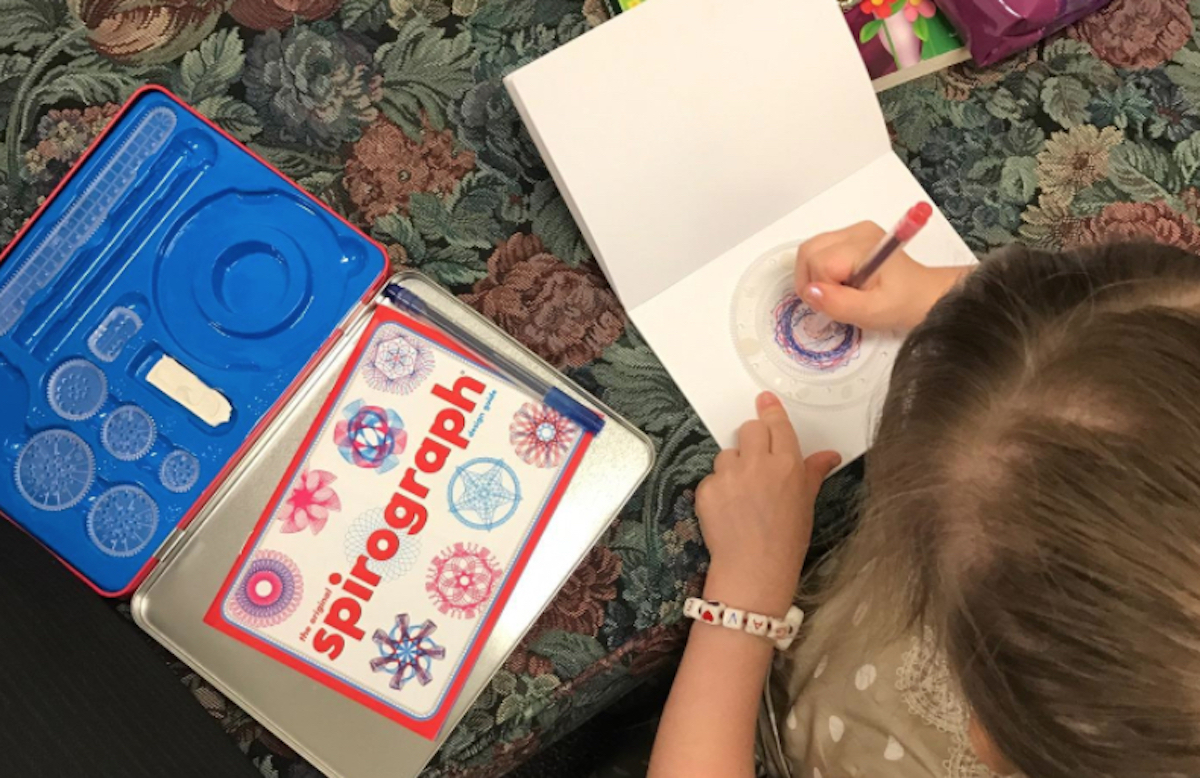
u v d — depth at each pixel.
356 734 0.53
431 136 0.59
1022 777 0.40
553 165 0.54
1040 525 0.32
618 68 0.53
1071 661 0.32
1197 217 0.60
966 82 0.62
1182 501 0.30
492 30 0.61
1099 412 0.32
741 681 0.51
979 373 0.35
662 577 0.55
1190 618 0.30
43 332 0.55
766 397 0.56
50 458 0.54
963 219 0.60
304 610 0.54
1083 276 0.36
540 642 0.54
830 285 0.54
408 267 0.58
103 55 0.59
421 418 0.56
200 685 0.53
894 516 0.36
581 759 0.75
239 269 0.56
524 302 0.58
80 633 0.47
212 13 0.59
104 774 0.41
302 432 0.56
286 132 0.59
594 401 0.57
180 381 0.55
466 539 0.55
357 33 0.60
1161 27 0.63
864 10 0.60
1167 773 0.32
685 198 0.56
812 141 0.57
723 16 0.53
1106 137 0.61
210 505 0.55
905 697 0.52
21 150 0.58
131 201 0.56
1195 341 0.32
